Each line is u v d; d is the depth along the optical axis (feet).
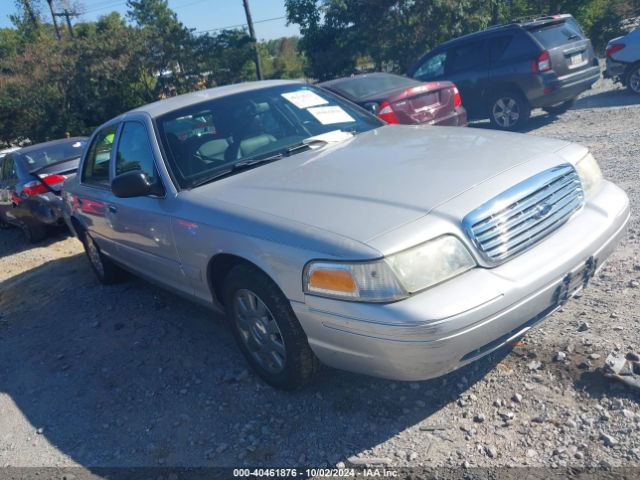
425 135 13.34
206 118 14.30
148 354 14.51
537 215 10.05
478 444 9.49
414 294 8.82
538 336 11.83
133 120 15.23
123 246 15.99
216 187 12.48
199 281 12.66
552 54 32.07
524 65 32.32
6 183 31.73
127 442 11.32
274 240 10.12
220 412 11.60
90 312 18.11
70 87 96.22
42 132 95.09
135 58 94.73
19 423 12.84
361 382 11.57
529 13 77.25
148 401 12.52
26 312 19.65
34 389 14.17
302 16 89.04
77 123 95.25
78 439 11.77
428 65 36.78
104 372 14.14
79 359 15.12
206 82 99.04
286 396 11.61
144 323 16.37
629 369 10.21
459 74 35.09
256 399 11.75
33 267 25.61
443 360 8.89
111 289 19.76
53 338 16.84
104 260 19.11
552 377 10.60
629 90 38.50
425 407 10.57
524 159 10.89
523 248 9.78
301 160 12.85
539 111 39.06
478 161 10.93
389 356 8.93
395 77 31.83
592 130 29.81
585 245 10.24
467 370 11.27
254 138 14.03
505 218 9.66
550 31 32.91
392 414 10.55
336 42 87.66
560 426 9.52
